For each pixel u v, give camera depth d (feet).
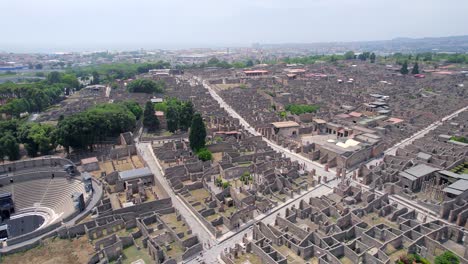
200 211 309.42
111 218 292.61
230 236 283.59
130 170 387.14
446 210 304.09
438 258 232.94
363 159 442.09
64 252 256.11
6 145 426.10
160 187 361.10
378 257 242.17
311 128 563.07
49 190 370.73
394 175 372.79
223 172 392.68
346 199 325.42
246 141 493.36
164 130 590.14
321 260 236.22
